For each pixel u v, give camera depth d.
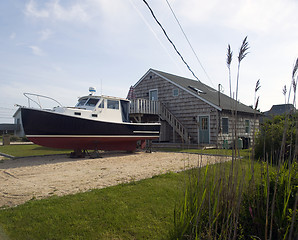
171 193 4.37
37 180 5.66
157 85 18.42
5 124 28.31
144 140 12.66
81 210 3.58
